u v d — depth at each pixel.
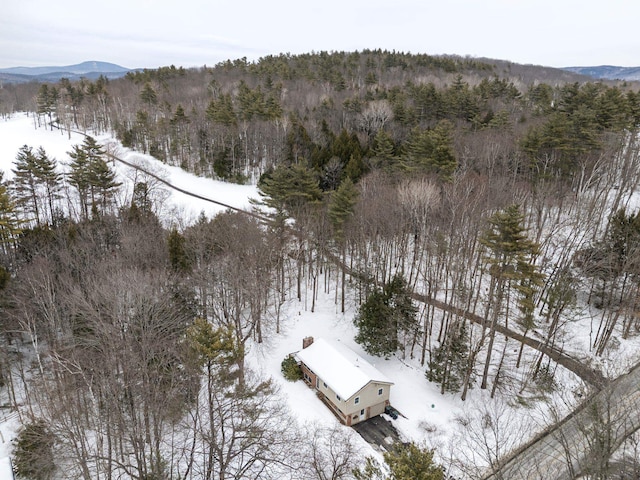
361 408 31.16
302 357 35.50
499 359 36.06
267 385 31.33
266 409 29.55
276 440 27.09
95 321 25.77
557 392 32.00
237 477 22.72
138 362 24.41
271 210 58.81
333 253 48.00
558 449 26.66
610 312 35.53
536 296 41.25
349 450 25.41
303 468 24.72
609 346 36.28
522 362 35.59
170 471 24.83
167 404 25.20
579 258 41.72
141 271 31.83
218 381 26.30
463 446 28.47
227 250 37.00
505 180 45.12
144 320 25.75
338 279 47.22
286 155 65.50
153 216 48.94
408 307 35.97
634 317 37.78
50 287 31.06
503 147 52.12
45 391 27.33
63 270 34.41
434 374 34.16
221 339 25.23
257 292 35.12
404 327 36.44
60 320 30.70
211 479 24.55
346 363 33.22
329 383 31.92
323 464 26.19
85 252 35.91
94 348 28.39
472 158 50.62
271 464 26.31
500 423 30.23
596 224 42.44
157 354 26.92
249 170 73.50
